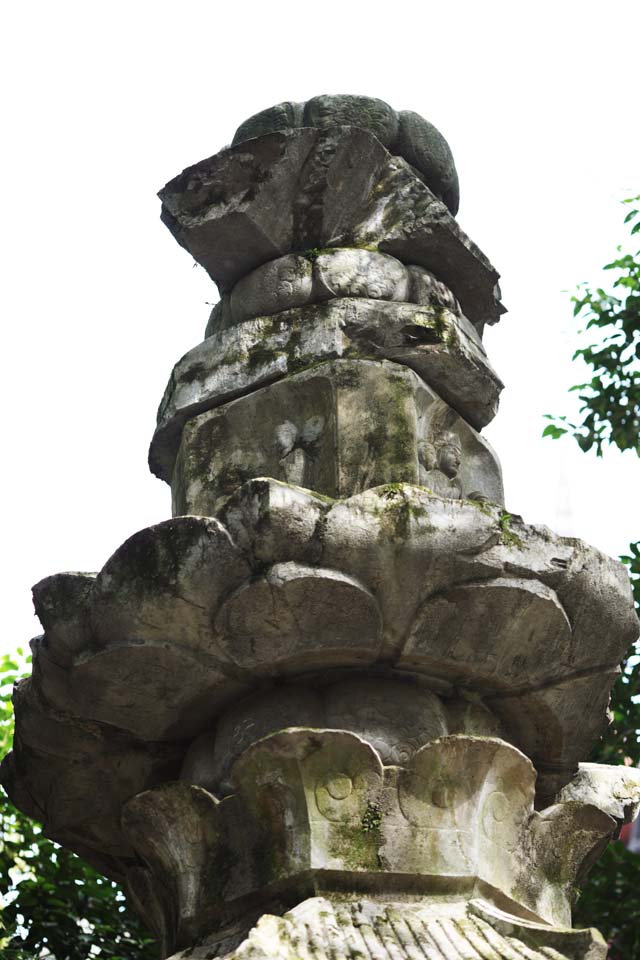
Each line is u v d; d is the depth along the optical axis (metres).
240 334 6.06
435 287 6.23
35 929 8.23
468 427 6.12
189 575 5.27
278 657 5.42
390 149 6.55
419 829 5.21
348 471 5.68
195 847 5.41
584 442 9.16
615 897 8.52
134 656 5.44
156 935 5.94
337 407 5.77
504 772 5.38
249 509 5.23
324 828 5.16
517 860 5.44
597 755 8.77
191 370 6.11
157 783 5.89
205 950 5.20
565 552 5.47
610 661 5.66
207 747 5.66
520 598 5.37
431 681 5.57
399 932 4.94
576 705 5.72
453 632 5.41
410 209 6.31
